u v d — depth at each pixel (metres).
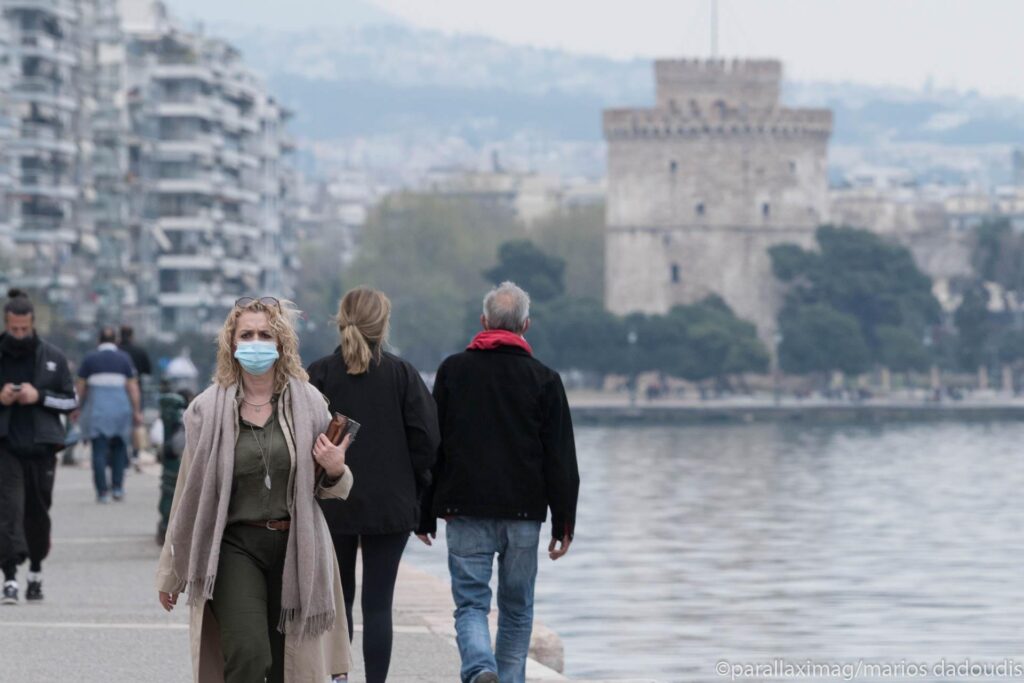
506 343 22.55
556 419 22.41
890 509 114.12
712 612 53.62
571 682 24.72
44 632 28.12
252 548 18.97
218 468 18.88
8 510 31.19
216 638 19.08
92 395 55.38
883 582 64.69
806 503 119.50
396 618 30.91
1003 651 45.78
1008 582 64.88
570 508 22.38
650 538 85.69
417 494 22.89
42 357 31.31
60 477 67.50
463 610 22.34
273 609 19.17
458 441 22.39
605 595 57.97
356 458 22.61
